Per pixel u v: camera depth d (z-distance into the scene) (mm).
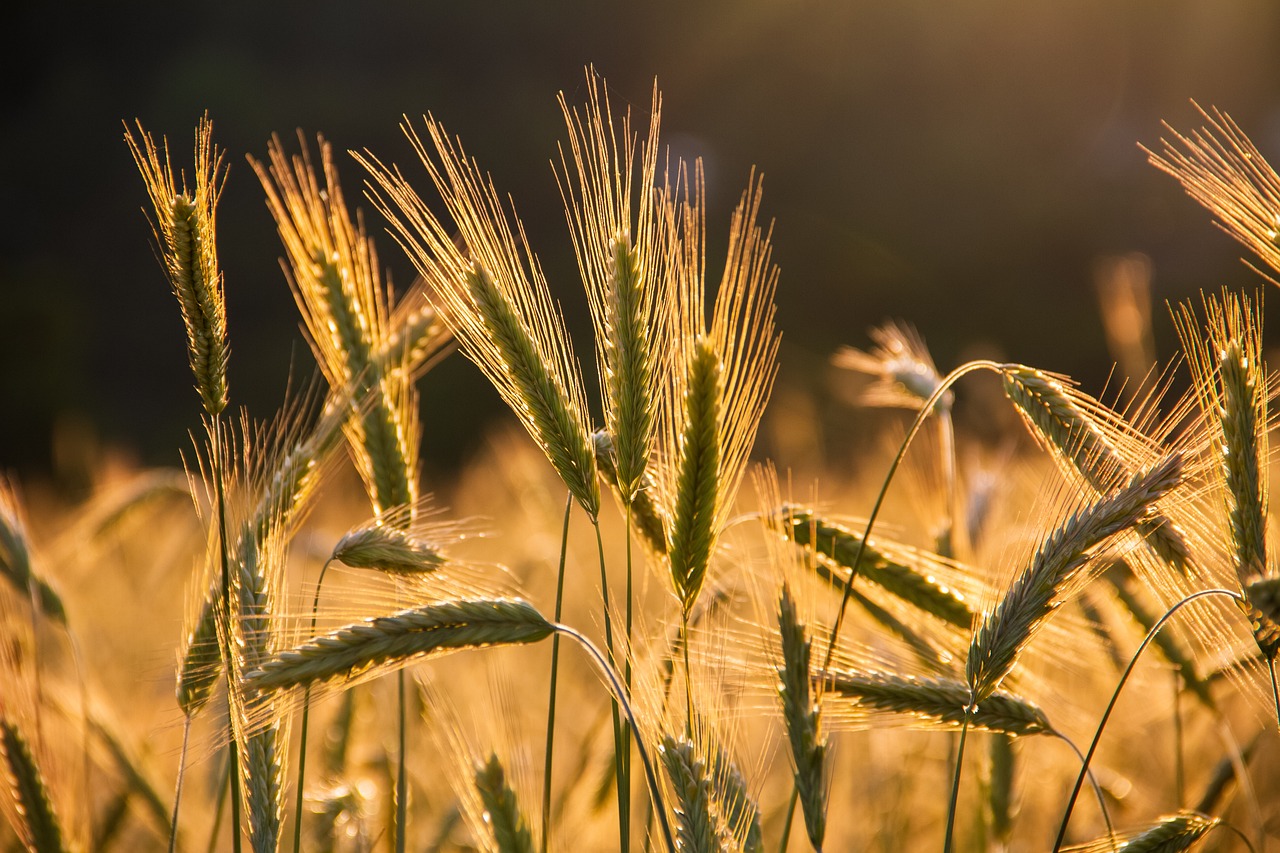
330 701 1322
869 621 1212
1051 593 1101
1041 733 1137
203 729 1282
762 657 1151
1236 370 1098
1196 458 1108
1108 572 1242
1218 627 1142
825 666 1134
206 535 1156
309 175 1201
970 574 1199
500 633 1098
